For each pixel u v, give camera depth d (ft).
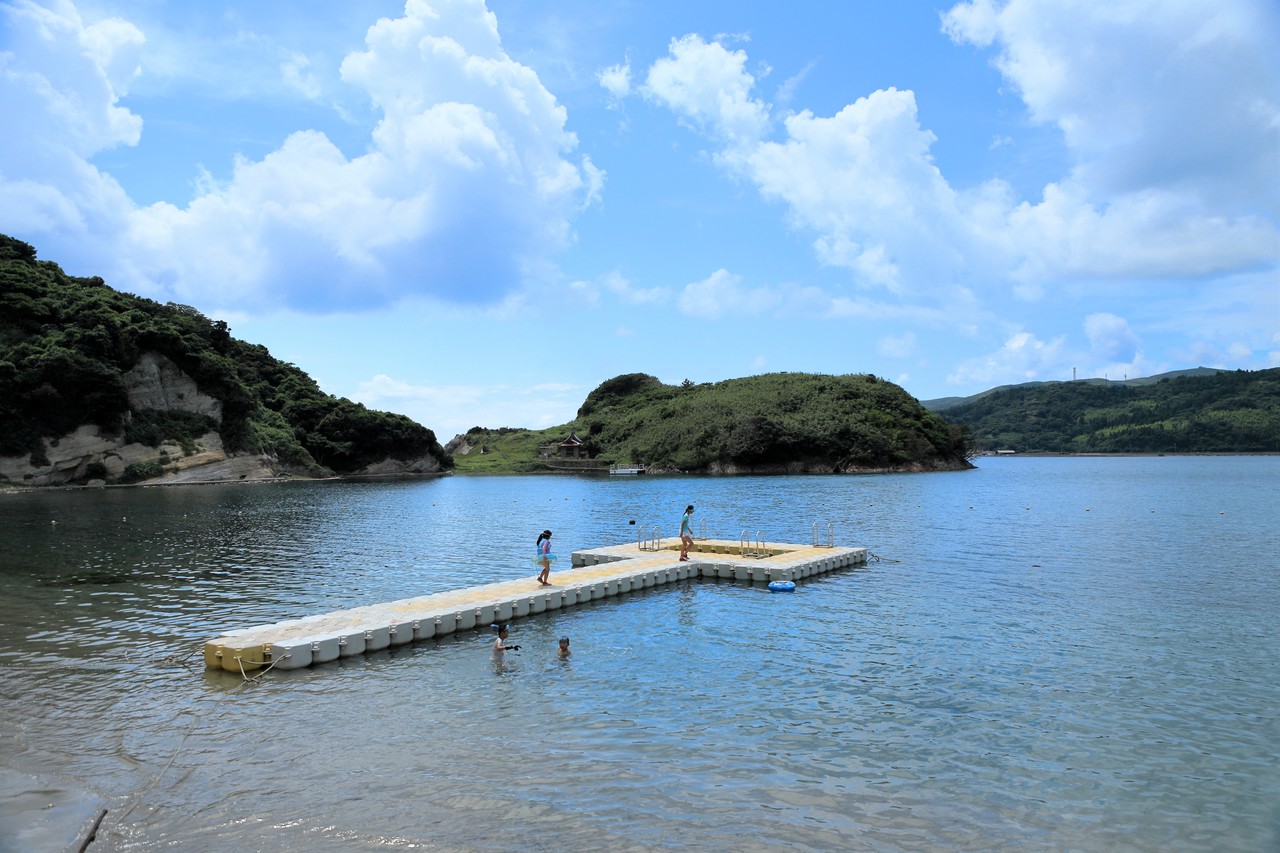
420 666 70.44
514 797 44.50
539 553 99.04
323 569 128.26
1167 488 339.36
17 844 38.86
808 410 563.07
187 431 403.54
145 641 79.36
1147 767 49.42
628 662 71.92
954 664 71.15
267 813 42.52
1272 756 51.13
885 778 47.57
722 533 178.19
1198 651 75.41
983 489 345.92
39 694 62.39
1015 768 49.11
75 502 272.31
